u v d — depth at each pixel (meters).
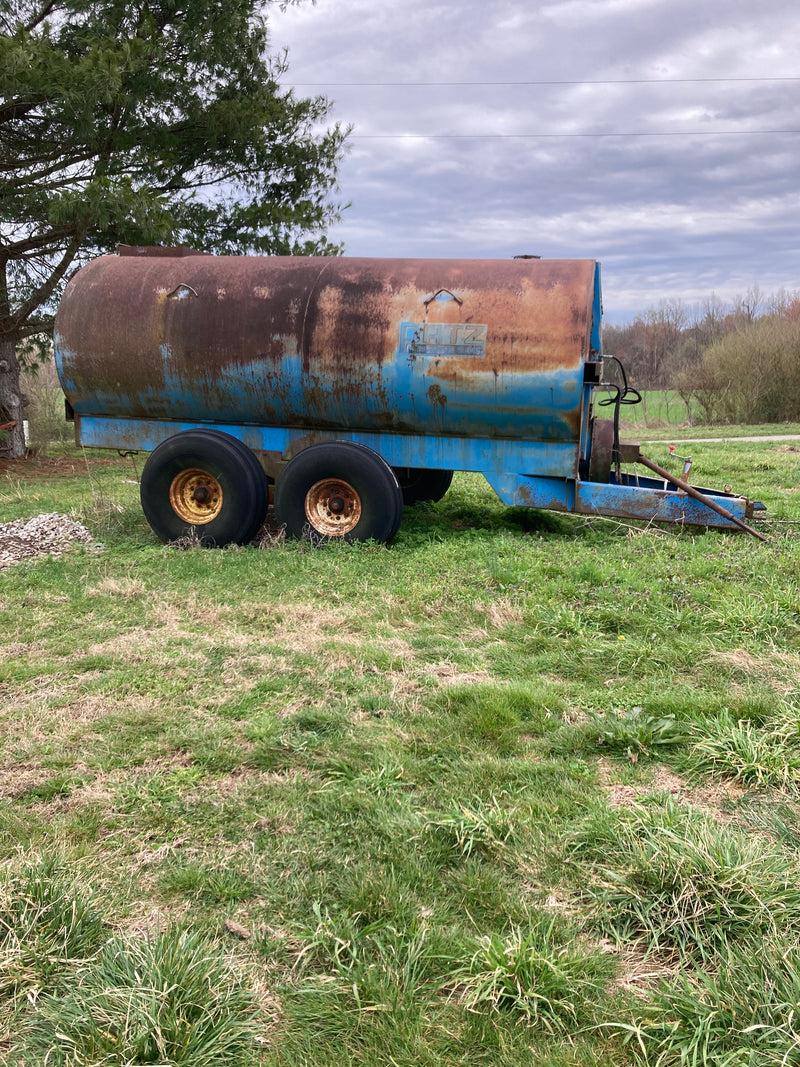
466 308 7.97
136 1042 2.15
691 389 35.62
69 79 12.94
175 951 2.43
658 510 8.20
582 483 8.23
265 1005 2.41
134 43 13.73
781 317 35.56
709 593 6.15
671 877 2.75
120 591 6.74
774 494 11.28
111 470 16.33
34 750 4.00
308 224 17.19
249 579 7.09
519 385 7.88
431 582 6.76
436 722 4.21
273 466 8.97
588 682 4.82
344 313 8.21
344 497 8.28
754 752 3.65
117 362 8.87
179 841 3.25
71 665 5.17
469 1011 2.35
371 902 2.79
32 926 2.59
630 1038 2.25
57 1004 2.36
